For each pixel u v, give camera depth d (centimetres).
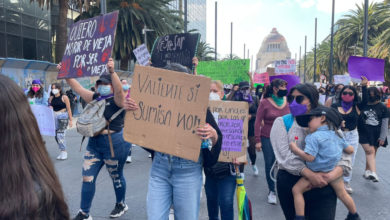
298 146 301
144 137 258
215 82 549
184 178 265
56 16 2852
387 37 2636
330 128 293
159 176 270
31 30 2464
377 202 513
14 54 2297
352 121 521
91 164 405
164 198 267
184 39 462
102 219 439
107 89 399
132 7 2330
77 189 568
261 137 523
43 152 121
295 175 302
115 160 411
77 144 1022
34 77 1602
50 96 809
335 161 289
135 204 497
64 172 679
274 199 511
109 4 2327
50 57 2678
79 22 391
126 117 260
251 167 754
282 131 308
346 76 1576
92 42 371
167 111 256
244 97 648
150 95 259
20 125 114
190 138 252
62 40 2008
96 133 391
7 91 114
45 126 535
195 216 271
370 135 606
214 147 267
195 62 448
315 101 299
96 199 520
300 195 294
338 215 463
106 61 355
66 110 802
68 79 414
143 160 809
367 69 587
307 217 307
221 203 342
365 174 612
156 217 261
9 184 109
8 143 111
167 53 476
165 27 2508
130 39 2417
